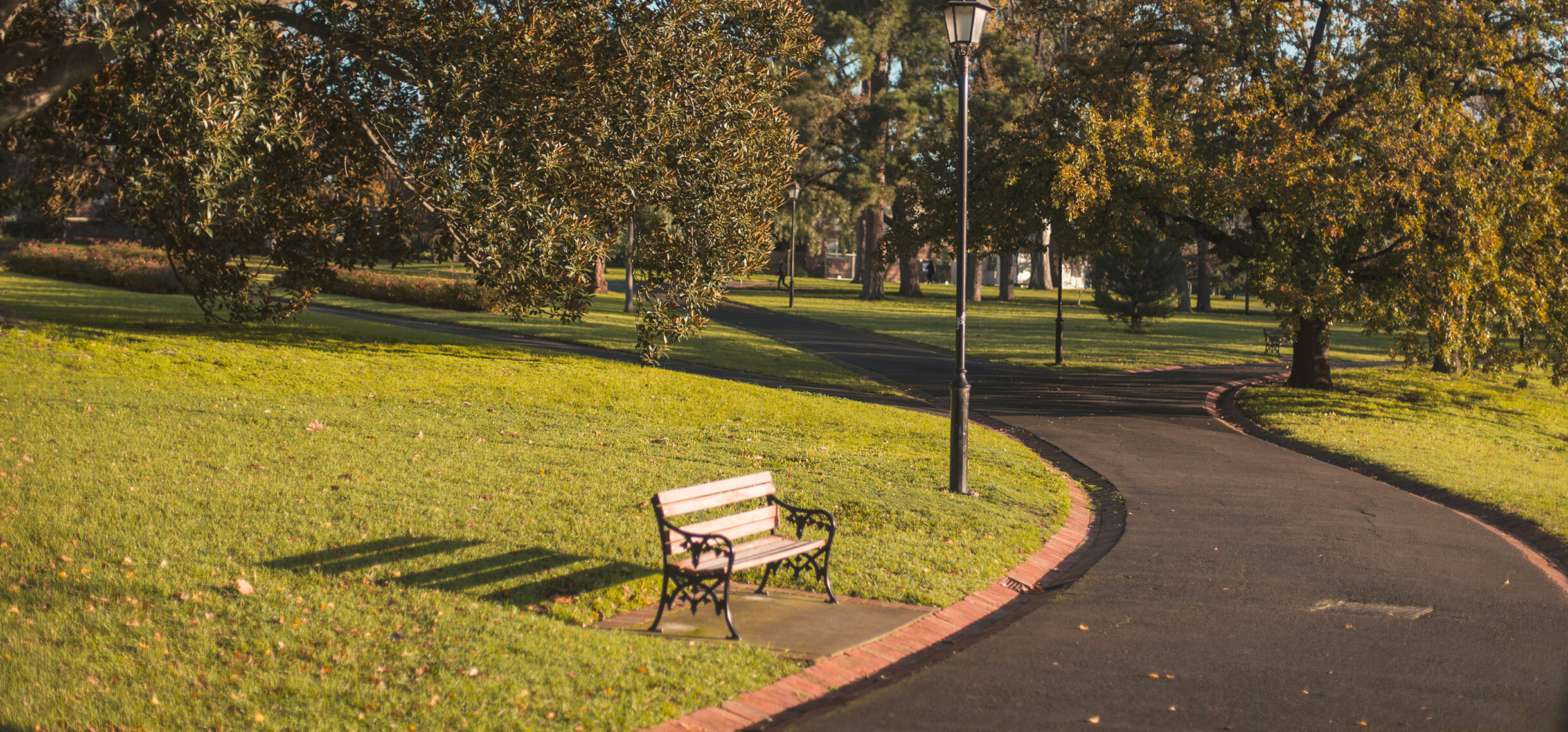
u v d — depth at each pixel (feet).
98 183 72.49
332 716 16.07
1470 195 63.77
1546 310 69.31
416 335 75.31
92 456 30.71
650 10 54.65
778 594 24.47
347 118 54.19
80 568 21.44
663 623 21.86
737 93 57.57
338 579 22.44
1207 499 39.91
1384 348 135.85
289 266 65.82
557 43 52.54
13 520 23.88
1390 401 79.92
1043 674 20.15
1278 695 19.22
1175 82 81.00
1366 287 75.56
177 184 44.65
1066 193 68.85
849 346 106.32
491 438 41.01
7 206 78.74
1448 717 18.37
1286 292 67.31
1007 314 163.22
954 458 36.91
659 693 17.83
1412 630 23.81
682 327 61.82
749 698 18.16
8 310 56.49
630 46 53.47
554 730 16.08
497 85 50.78
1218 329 151.74
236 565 22.57
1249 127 72.13
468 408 49.42
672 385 62.08
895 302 183.93
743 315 140.56
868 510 32.53
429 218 61.72
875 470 39.78
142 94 43.16
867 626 22.49
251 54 43.37
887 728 17.15
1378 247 73.05
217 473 30.17
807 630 21.95
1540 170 68.28
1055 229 78.28
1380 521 36.81
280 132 44.34
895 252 87.10
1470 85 74.90
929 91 164.86
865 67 158.71
